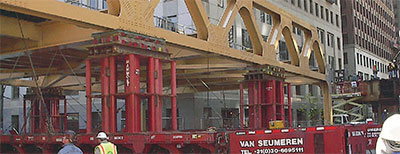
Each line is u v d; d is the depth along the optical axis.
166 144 14.34
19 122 43.19
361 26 89.00
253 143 13.18
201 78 31.09
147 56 15.38
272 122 20.25
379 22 104.00
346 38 83.81
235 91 42.34
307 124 48.59
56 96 29.08
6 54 18.27
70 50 20.30
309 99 51.94
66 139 9.54
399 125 3.97
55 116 28.19
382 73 101.56
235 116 39.88
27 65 23.36
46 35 17.19
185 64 25.48
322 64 33.78
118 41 14.27
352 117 50.22
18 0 11.69
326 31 64.44
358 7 87.94
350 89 48.97
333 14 68.25
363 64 87.81
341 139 12.23
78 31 16.17
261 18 46.03
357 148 14.73
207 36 19.44
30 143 16.25
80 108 41.53
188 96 36.88
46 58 21.02
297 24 29.45
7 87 44.38
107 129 14.77
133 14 15.09
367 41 92.19
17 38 17.16
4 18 16.20
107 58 14.80
